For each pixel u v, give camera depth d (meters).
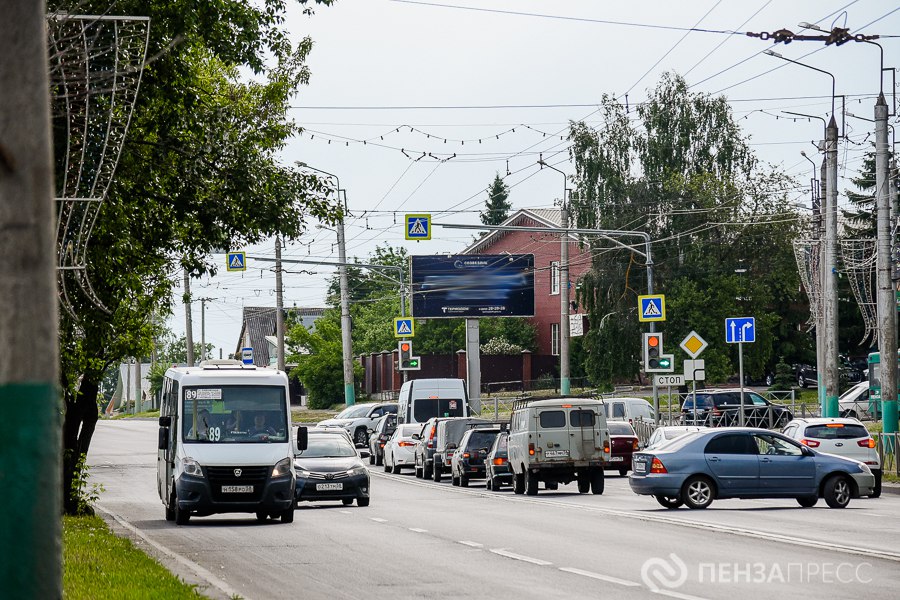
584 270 149.00
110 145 27.45
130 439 124.25
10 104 7.79
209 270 42.59
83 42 24.09
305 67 43.50
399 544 35.03
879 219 63.47
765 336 119.94
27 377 7.66
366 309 186.50
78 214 27.75
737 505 49.00
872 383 100.62
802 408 89.94
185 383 45.66
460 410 93.44
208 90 41.78
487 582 25.59
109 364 44.59
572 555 30.53
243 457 44.44
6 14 7.82
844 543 31.53
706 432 46.84
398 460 85.19
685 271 118.75
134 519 47.81
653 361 74.19
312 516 48.19
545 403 59.28
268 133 42.31
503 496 59.28
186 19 33.88
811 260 90.12
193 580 26.11
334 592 24.55
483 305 136.00
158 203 39.78
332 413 144.00
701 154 121.81
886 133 62.88
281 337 121.31
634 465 47.97
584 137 119.12
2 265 7.69
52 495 7.67
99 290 37.62
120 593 22.78
